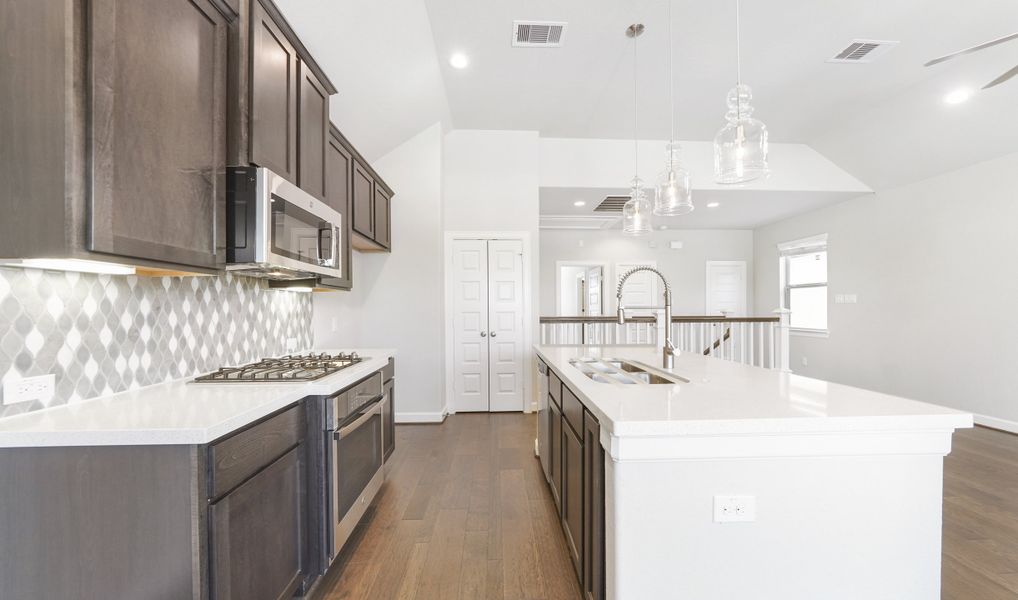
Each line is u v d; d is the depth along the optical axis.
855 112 4.34
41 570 1.15
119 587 1.14
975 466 3.10
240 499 1.30
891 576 1.29
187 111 1.41
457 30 3.07
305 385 1.77
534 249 4.94
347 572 1.94
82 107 1.08
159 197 1.29
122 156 1.17
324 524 1.81
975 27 2.99
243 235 1.62
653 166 5.12
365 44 2.84
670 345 2.23
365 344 4.40
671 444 1.24
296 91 2.01
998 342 4.06
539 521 2.38
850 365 5.71
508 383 4.97
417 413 4.44
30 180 1.07
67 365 1.40
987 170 4.15
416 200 4.43
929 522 1.30
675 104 4.23
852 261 5.68
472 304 4.95
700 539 1.27
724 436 1.25
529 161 4.92
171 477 1.14
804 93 3.95
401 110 3.84
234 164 1.62
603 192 5.29
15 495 1.14
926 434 1.29
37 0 1.06
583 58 3.43
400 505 2.58
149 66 1.26
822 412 1.30
